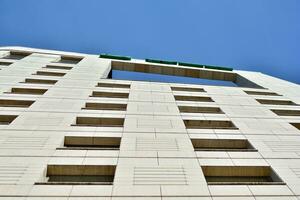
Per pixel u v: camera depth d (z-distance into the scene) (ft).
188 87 82.89
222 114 61.05
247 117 60.08
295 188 34.35
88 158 38.78
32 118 50.08
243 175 39.37
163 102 65.82
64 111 54.85
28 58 104.53
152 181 33.99
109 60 115.75
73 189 31.81
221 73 123.03
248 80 109.60
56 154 39.11
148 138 45.65
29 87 67.77
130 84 80.12
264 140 48.21
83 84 74.59
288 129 54.03
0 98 58.75
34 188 31.50
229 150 43.62
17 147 39.75
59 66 95.04
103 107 61.52
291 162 40.81
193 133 49.44
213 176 39.22
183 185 33.58
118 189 32.12
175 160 39.24
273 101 77.25
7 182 32.04
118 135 46.09
